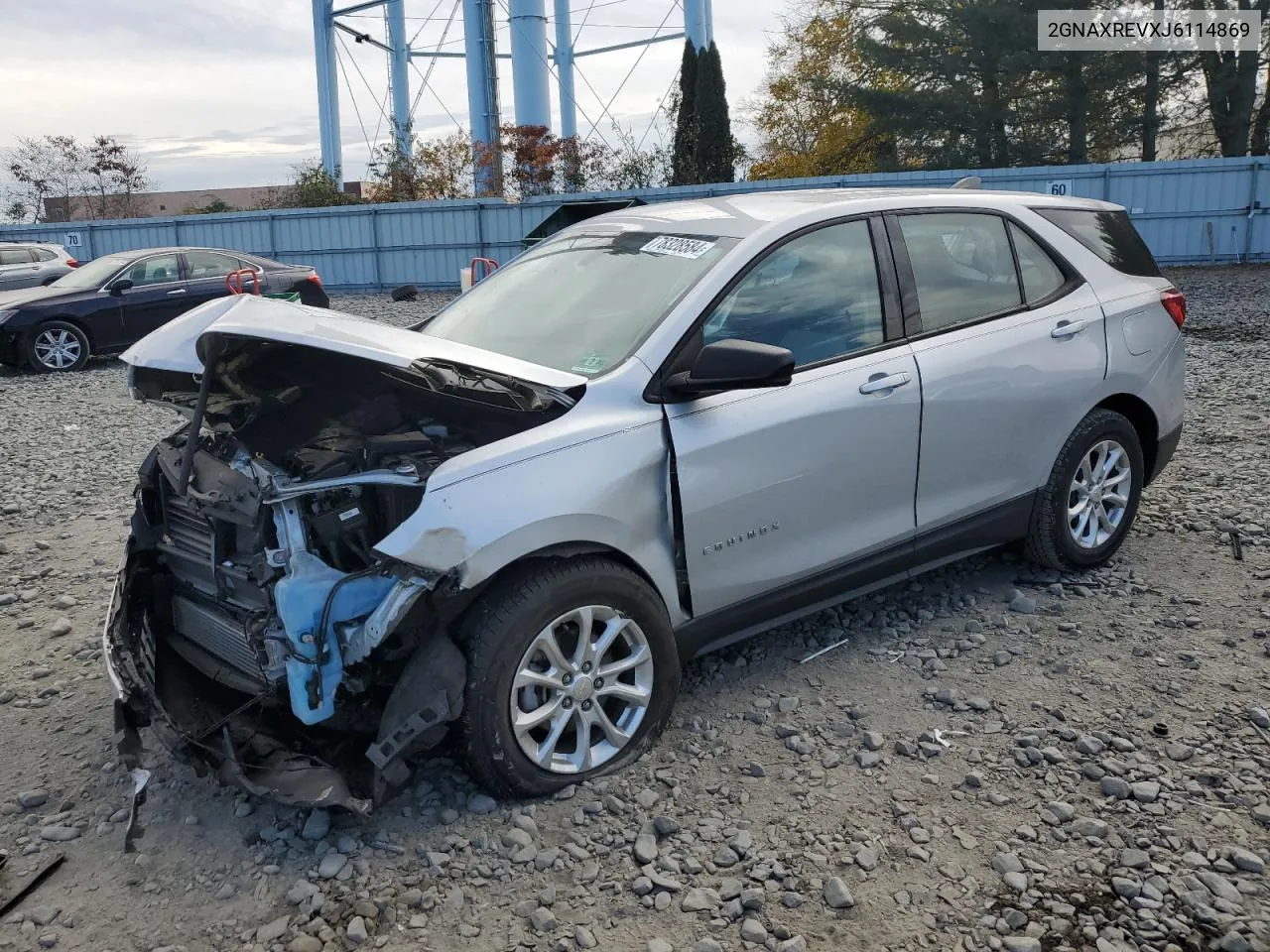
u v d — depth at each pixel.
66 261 18.92
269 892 2.89
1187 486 6.24
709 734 3.60
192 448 3.22
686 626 3.58
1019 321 4.47
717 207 4.30
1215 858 2.88
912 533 4.16
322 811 3.20
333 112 46.00
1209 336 12.65
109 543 6.04
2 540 6.20
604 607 3.25
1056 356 4.53
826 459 3.79
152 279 14.51
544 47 39.44
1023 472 4.52
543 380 3.27
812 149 39.75
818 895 2.79
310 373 3.46
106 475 7.77
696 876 2.89
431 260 28.12
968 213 4.51
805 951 2.59
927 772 3.36
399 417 3.37
